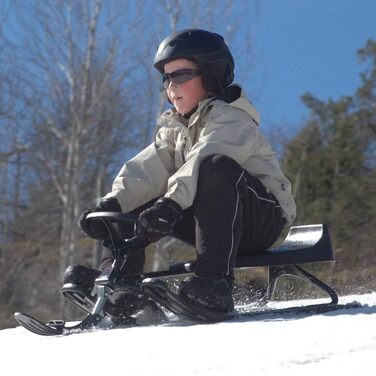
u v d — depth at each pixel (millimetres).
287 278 8664
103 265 7109
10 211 44094
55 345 6062
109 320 7078
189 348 5324
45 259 42500
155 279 6309
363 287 10195
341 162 45000
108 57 43562
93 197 43406
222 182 6598
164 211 6480
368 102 46562
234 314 6598
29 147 43688
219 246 6535
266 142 7262
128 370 4902
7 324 39562
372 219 42781
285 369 4633
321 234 7094
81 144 42469
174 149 7539
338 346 5066
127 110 43719
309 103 46688
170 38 7332
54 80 43625
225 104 7039
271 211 7113
